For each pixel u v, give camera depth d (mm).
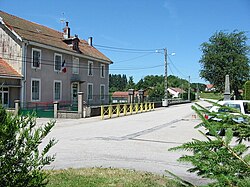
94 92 38625
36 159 3094
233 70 26109
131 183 6074
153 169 7438
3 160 2867
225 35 27188
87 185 5918
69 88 33156
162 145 11016
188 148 1916
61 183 6016
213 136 1936
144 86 88312
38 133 3139
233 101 10609
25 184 2902
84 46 39906
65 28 35438
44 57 28922
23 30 28328
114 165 7879
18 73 26000
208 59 27219
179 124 18922
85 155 9141
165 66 44594
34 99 27469
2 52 26594
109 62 42000
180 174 6863
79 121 20734
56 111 23078
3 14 28656
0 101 3109
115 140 12195
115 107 28219
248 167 1706
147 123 19641
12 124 2951
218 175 1728
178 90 92500
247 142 1967
